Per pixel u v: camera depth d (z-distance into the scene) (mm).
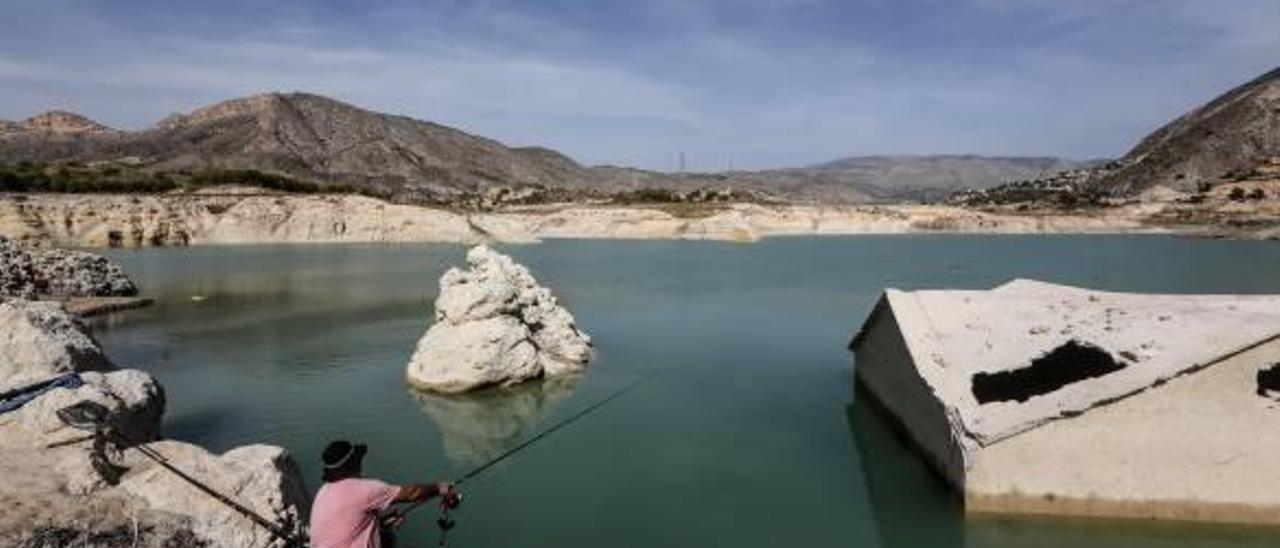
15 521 12969
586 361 33844
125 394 19406
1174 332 18391
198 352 36406
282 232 121562
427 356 30062
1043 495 17094
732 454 23016
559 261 90000
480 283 30656
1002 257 99062
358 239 123188
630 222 146000
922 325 22438
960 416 17891
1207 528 16750
